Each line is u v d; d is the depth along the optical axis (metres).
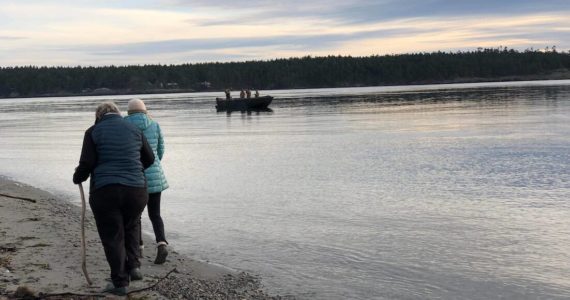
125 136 5.95
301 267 7.68
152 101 104.00
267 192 13.45
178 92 190.12
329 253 8.31
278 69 192.00
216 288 6.71
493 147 21.73
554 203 11.41
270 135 30.38
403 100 73.62
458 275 7.25
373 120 39.81
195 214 11.14
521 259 7.86
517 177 14.65
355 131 31.33
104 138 5.88
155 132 7.27
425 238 9.05
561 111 42.69
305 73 191.62
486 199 11.99
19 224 9.76
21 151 25.38
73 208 11.78
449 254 8.16
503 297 6.49
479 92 94.00
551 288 6.75
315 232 9.55
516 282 6.97
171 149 24.33
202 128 36.78
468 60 199.75
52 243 8.37
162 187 7.34
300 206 11.73
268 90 190.62
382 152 21.39
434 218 10.41
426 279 7.14
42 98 184.00
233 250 8.54
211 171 17.30
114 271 5.98
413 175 15.55
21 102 131.12
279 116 48.34
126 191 5.86
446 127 32.09
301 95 111.62
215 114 54.72
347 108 57.91
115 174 5.83
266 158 20.42
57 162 21.08
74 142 29.56
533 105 52.12
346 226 9.93
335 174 16.12
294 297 6.54
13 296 5.86
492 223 9.92
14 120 53.41
